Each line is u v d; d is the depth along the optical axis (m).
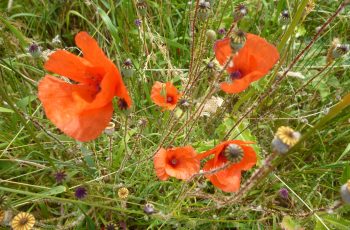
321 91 0.37
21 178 0.30
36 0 0.43
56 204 0.30
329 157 0.35
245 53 0.21
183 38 0.40
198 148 0.31
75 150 0.30
